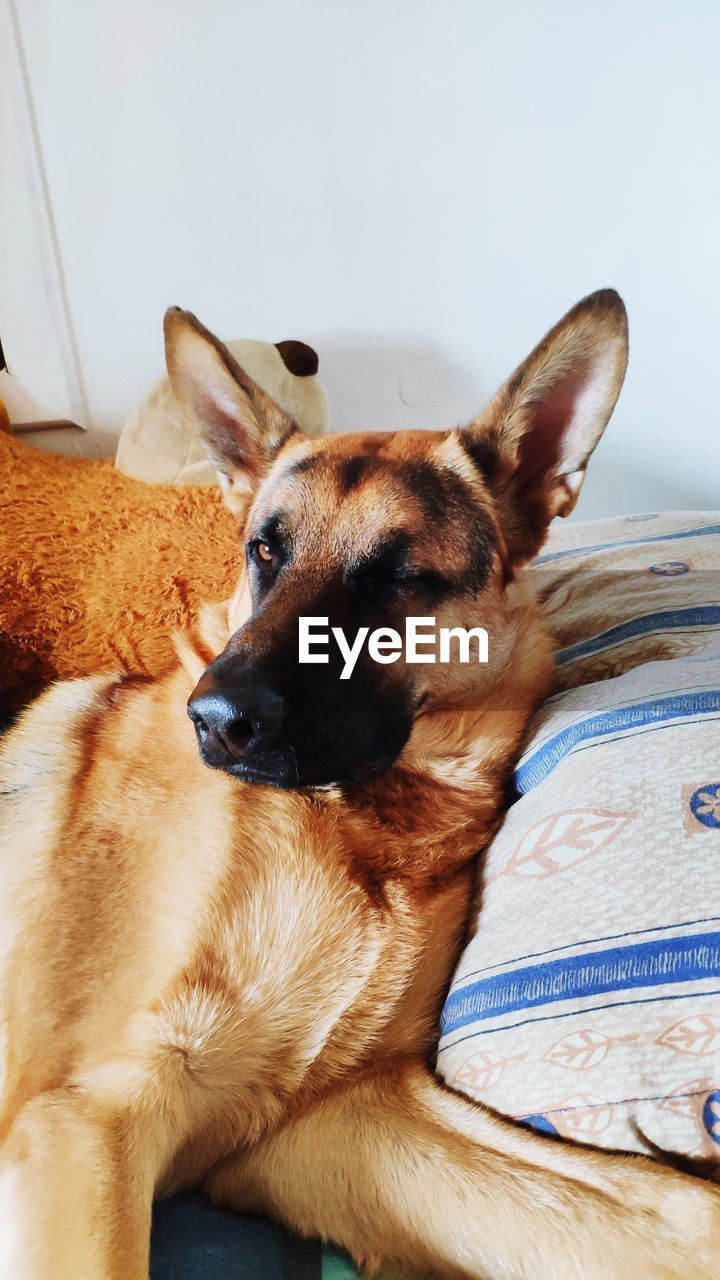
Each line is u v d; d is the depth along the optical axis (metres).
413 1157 0.35
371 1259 0.35
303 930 0.39
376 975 0.40
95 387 0.85
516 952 0.35
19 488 0.67
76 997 0.38
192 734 0.45
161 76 0.77
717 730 0.35
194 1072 0.38
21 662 0.61
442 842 0.43
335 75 0.78
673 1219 0.30
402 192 0.82
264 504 0.46
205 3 0.75
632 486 0.91
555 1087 0.32
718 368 0.87
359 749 0.40
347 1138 0.37
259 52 0.77
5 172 0.78
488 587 0.45
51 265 0.81
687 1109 0.30
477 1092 0.36
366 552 0.41
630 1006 0.31
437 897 0.42
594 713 0.41
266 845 0.40
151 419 0.74
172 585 0.60
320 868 0.40
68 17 0.75
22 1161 0.33
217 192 0.81
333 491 0.43
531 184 0.82
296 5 0.76
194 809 0.42
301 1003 0.39
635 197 0.82
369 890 0.41
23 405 0.84
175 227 0.81
